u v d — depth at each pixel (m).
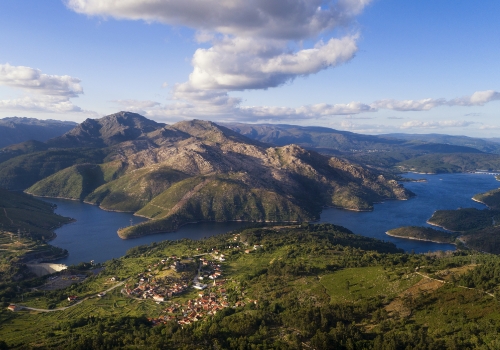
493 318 154.12
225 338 179.00
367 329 172.50
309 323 179.38
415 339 152.88
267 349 162.88
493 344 136.50
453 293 179.12
